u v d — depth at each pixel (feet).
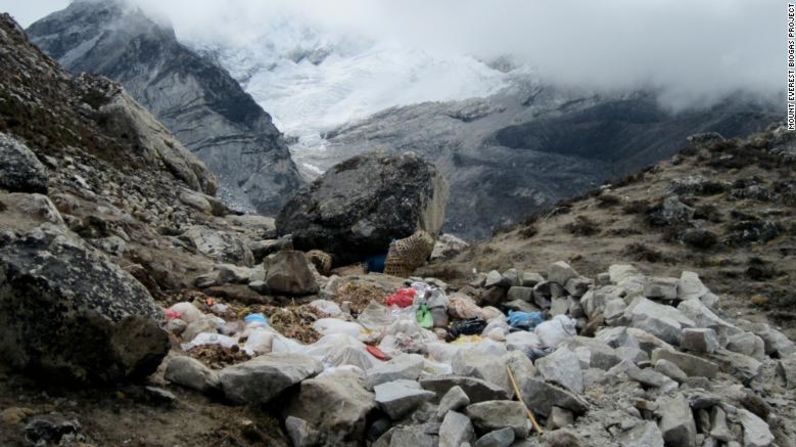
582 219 63.21
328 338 28.12
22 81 71.92
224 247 48.19
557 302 41.45
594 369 25.29
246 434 19.15
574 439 20.24
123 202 53.01
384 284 44.29
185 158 93.40
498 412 20.34
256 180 432.25
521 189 508.12
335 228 59.67
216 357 24.86
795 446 23.00
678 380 24.82
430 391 21.61
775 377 28.04
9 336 18.30
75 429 16.69
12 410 16.67
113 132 83.05
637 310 31.50
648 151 551.18
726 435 21.77
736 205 61.31
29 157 33.91
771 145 75.46
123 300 19.25
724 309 41.88
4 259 18.35
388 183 61.16
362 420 20.36
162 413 18.97
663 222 58.95
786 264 48.49
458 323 37.01
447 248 67.46
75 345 18.22
